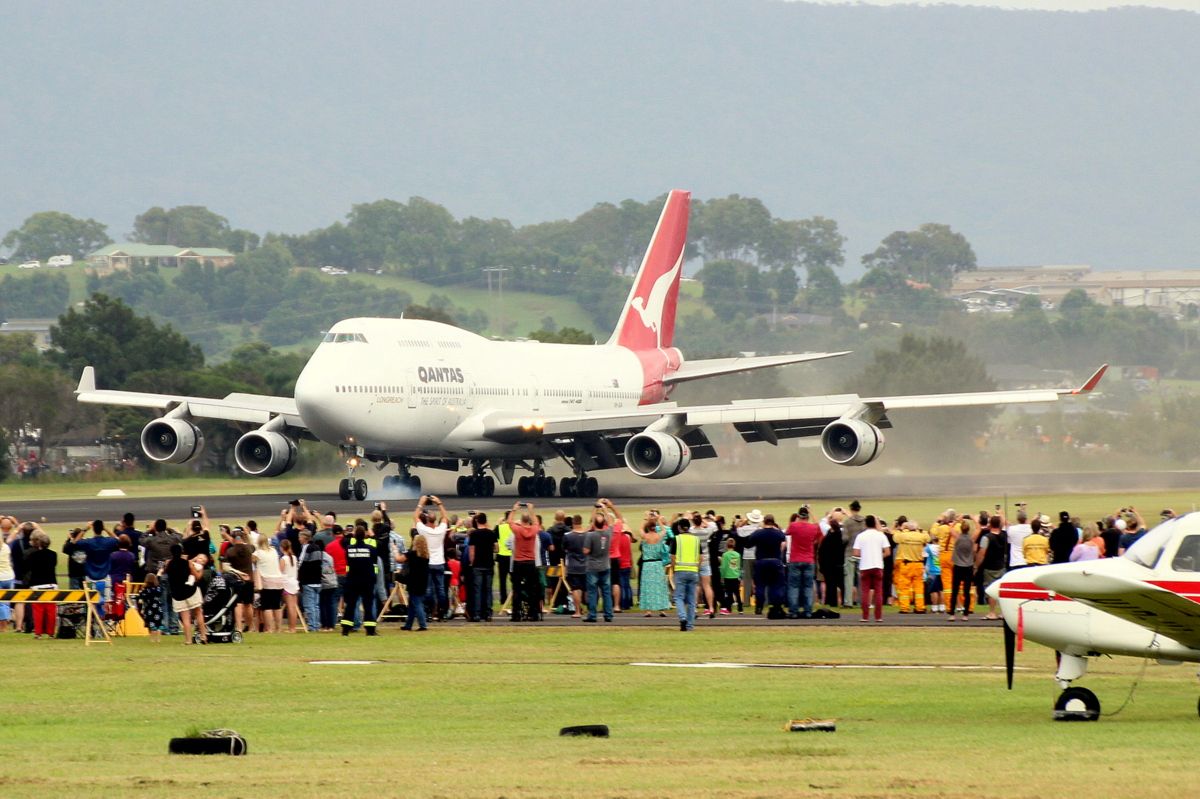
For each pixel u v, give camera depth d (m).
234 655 105.25
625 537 138.50
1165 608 70.88
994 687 88.94
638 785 56.91
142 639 116.94
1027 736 70.62
